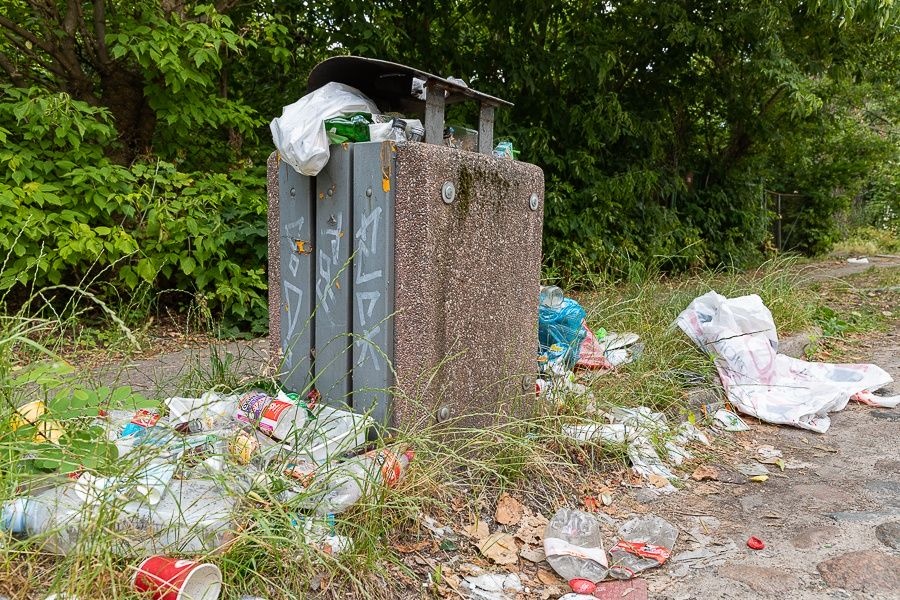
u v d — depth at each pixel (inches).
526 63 331.9
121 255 210.4
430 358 108.7
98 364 146.2
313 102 110.8
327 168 111.6
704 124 470.0
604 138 372.2
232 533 74.8
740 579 91.5
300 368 121.8
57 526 69.0
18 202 189.6
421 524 94.7
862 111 666.2
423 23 340.2
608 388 150.6
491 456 113.7
